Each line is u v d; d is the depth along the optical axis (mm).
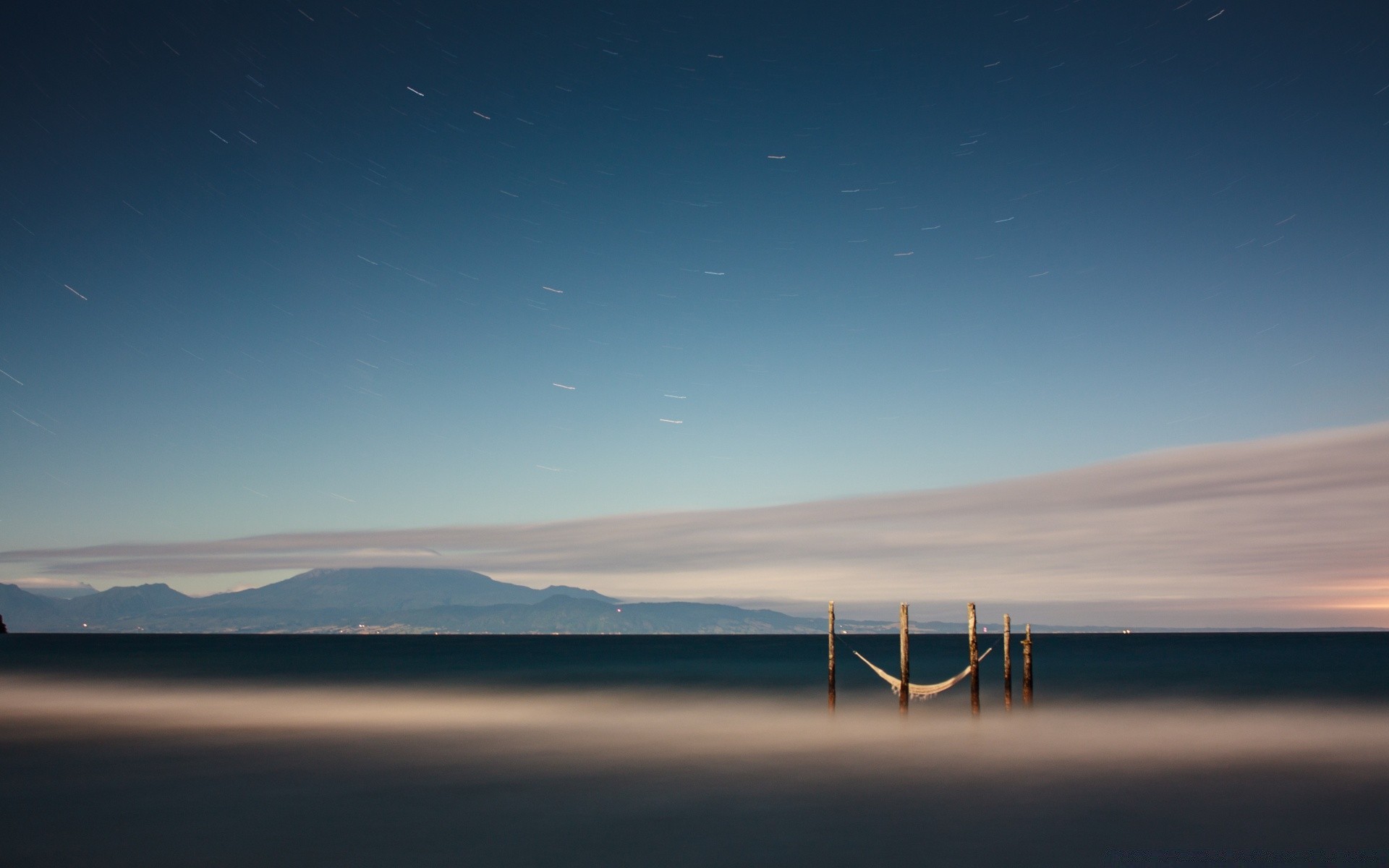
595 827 19375
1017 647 160375
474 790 23422
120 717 40688
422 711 43500
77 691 56031
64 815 20484
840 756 28766
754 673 77125
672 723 37781
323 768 26734
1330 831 18984
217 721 38969
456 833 18953
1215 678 64062
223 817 20359
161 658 112312
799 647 176375
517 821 19969
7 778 25234
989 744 31188
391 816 20438
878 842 18203
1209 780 24531
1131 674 69875
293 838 18531
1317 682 60438
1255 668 79625
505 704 47219
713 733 34406
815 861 16922
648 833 18891
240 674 74938
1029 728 35219
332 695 53000
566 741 32562
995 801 21969
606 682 64688
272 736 34125
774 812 20875
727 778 25000
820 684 61219
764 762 27766
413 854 17375
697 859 17047
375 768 26734
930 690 38469
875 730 35125
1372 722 37281
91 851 17531
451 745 31594
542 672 79000
